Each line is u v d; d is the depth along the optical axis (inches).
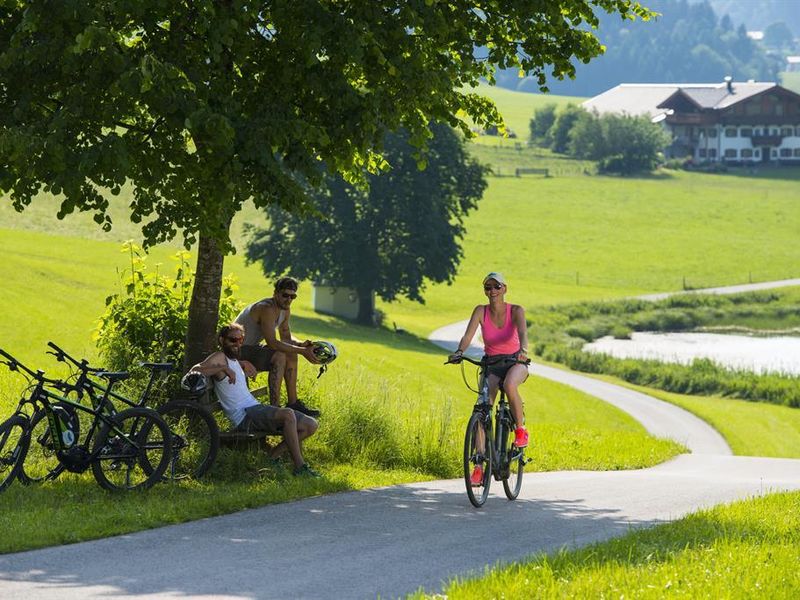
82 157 1217.4
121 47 1249.4
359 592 788.0
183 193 1334.9
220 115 1206.9
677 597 745.6
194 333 1465.3
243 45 1333.7
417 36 1387.8
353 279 7229.3
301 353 1406.3
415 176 7175.2
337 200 7150.6
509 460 1263.5
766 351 7839.6
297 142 1341.0
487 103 1673.2
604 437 2701.8
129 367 1535.4
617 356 7140.8
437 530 1051.3
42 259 7386.8
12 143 1212.5
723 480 1720.0
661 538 986.1
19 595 754.2
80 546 920.3
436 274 7342.5
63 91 1306.6
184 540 956.6
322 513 1124.5
